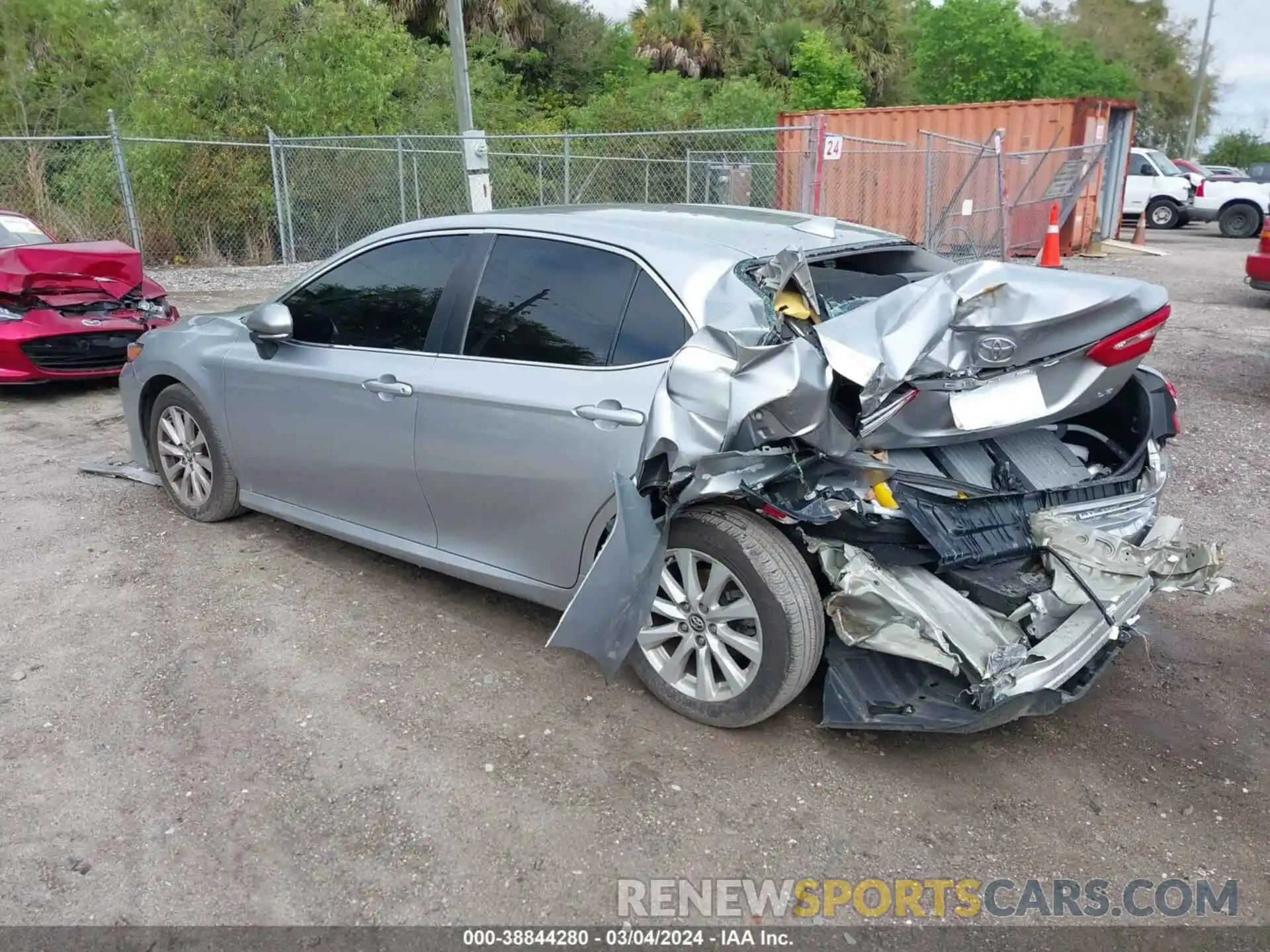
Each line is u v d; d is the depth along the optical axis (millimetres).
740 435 2963
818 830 2949
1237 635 4203
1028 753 3354
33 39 21156
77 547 4891
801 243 3688
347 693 3619
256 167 15836
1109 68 38125
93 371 7926
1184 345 10102
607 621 3242
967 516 3143
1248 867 2836
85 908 2617
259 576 4582
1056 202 15430
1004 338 2996
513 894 2689
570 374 3541
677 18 36938
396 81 18422
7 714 3463
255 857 2803
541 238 3816
